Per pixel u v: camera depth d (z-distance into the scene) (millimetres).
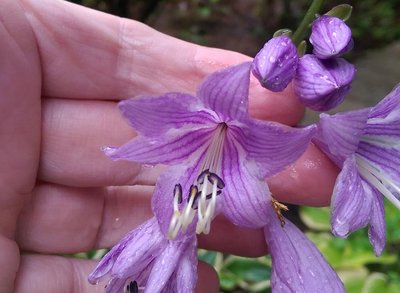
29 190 74
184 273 61
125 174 76
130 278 64
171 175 63
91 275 64
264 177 61
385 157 64
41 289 76
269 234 65
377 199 63
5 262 73
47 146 75
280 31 61
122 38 73
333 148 58
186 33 215
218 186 62
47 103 74
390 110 62
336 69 59
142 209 79
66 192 77
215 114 61
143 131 59
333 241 127
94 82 74
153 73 74
